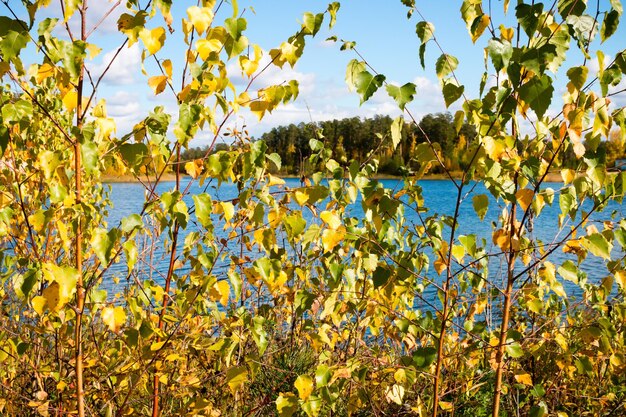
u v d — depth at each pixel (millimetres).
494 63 1937
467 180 2240
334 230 2316
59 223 1993
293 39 2406
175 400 3268
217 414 2557
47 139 3867
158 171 2361
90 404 2744
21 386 3146
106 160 2514
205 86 2191
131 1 2211
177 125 2111
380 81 2020
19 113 1903
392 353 3602
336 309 3010
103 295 2229
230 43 2287
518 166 2266
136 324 2371
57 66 1991
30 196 3221
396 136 2154
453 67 2152
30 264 2322
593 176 2174
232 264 2852
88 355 2686
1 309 3086
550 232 11672
